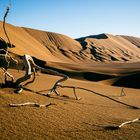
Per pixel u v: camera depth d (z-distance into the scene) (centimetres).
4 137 1090
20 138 1109
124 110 2067
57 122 1402
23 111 1462
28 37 16950
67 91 2642
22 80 1859
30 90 2050
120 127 1452
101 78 7381
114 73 8162
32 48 14312
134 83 6975
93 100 2347
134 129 1455
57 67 8250
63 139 1175
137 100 2950
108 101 2462
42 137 1160
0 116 1318
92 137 1250
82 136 1246
